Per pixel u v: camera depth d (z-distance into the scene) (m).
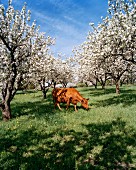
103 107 17.70
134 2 15.05
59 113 15.90
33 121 13.72
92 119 13.66
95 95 28.52
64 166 7.58
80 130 11.52
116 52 17.12
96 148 9.10
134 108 16.47
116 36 15.48
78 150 8.99
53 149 9.16
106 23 16.70
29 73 16.33
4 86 14.76
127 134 10.52
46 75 27.58
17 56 14.97
